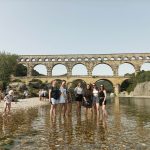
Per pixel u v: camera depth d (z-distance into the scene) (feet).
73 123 83.20
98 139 57.06
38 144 52.19
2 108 142.51
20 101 213.25
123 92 593.42
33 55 615.16
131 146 50.42
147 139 56.75
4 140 54.95
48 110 135.95
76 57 608.60
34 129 70.44
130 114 116.57
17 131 66.85
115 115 111.55
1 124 79.66
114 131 67.36
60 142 54.03
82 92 111.75
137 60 592.60
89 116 106.32
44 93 240.12
